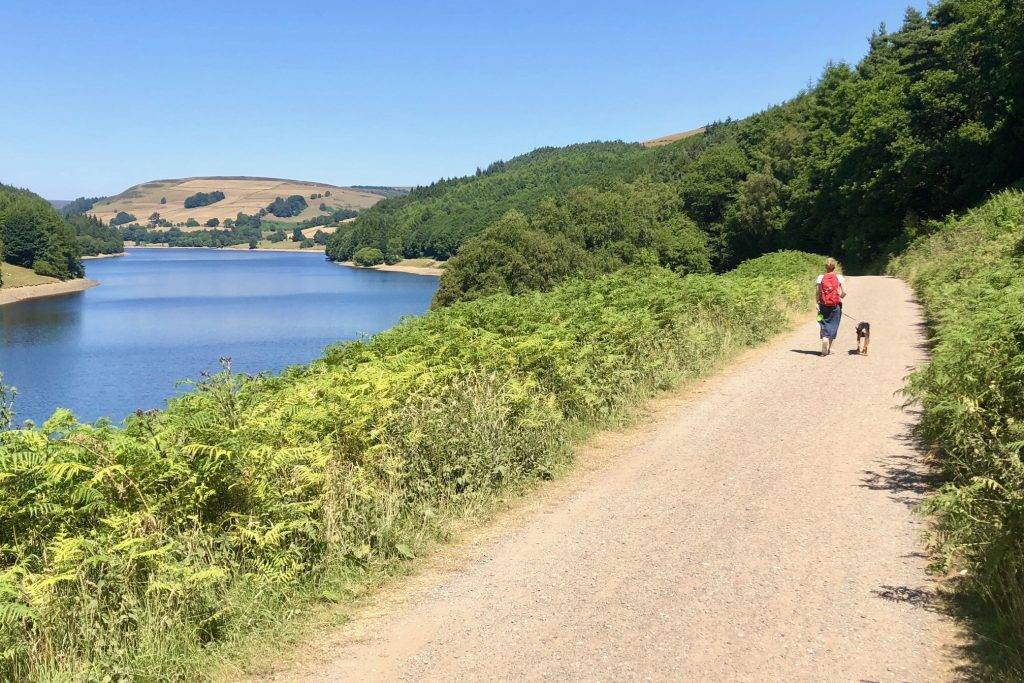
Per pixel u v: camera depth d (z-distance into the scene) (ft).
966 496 17.17
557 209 349.00
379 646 15.21
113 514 16.57
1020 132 149.28
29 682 13.16
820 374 41.57
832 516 20.98
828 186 233.55
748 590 16.84
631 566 18.48
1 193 619.67
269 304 389.80
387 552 19.39
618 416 33.12
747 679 13.33
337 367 36.01
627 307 46.42
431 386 28.07
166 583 14.85
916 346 49.11
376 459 22.76
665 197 365.20
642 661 14.10
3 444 16.75
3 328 298.97
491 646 14.96
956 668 13.33
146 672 13.69
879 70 255.09
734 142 390.83
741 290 58.95
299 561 17.92
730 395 37.52
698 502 22.77
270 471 18.94
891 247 165.17
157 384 180.24
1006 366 21.61
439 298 248.73
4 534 15.81
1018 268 42.16
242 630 15.46
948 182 178.29
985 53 151.94
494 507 23.16
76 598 14.43
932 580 16.85
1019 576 15.23
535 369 31.94
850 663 13.71
